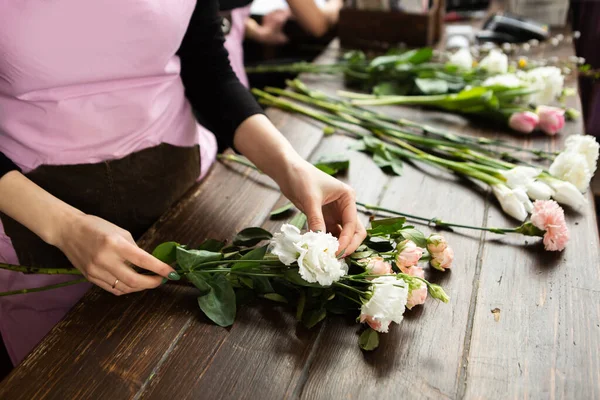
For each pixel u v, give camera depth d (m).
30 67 0.77
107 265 0.71
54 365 0.67
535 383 0.63
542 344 0.67
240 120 0.89
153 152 0.92
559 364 0.65
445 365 0.65
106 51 0.80
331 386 0.64
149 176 0.93
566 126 1.11
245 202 0.93
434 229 0.85
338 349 0.68
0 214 0.86
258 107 0.91
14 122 0.83
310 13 1.54
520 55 1.36
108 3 0.76
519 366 0.65
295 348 0.68
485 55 1.37
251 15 1.81
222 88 0.92
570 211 0.88
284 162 0.83
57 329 0.71
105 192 0.90
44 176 0.86
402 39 1.45
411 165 1.01
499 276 0.77
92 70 0.81
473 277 0.77
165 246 0.74
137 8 0.78
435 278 0.76
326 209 0.82
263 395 0.63
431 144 1.04
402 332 0.69
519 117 1.07
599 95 1.58
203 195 0.95
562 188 0.88
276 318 0.72
